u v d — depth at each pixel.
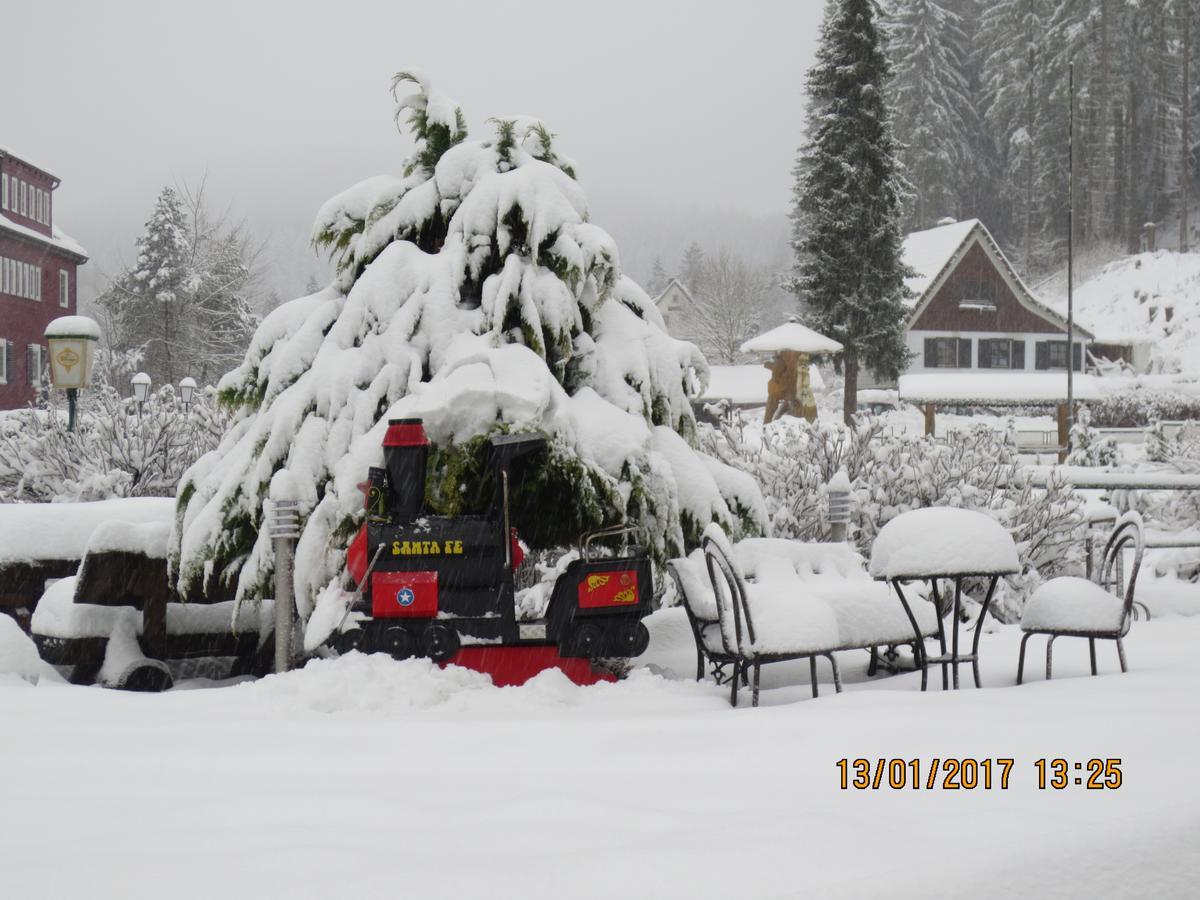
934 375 56.44
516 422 6.31
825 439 10.65
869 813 3.17
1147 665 6.59
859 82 43.41
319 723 4.59
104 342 53.41
